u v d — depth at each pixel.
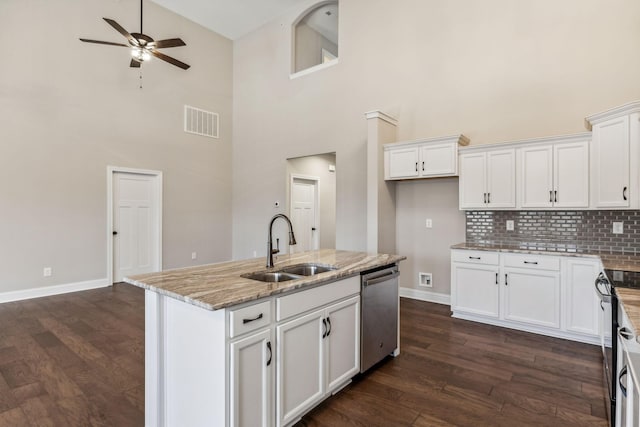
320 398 2.09
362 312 2.46
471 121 4.15
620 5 3.30
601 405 2.16
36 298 4.56
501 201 3.64
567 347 3.02
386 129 4.54
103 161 5.23
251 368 1.66
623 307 1.48
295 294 1.90
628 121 2.81
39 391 2.31
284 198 6.22
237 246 6.97
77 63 4.96
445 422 2.01
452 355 2.89
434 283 4.50
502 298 3.50
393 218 4.72
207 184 6.62
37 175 4.62
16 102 4.44
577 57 3.51
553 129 3.64
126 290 5.00
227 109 6.95
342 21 5.33
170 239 6.07
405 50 4.67
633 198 2.79
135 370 2.61
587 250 3.37
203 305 1.51
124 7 5.41
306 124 5.81
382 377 2.53
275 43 6.29
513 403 2.19
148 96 5.75
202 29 6.49
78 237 4.98
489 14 4.03
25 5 4.50
